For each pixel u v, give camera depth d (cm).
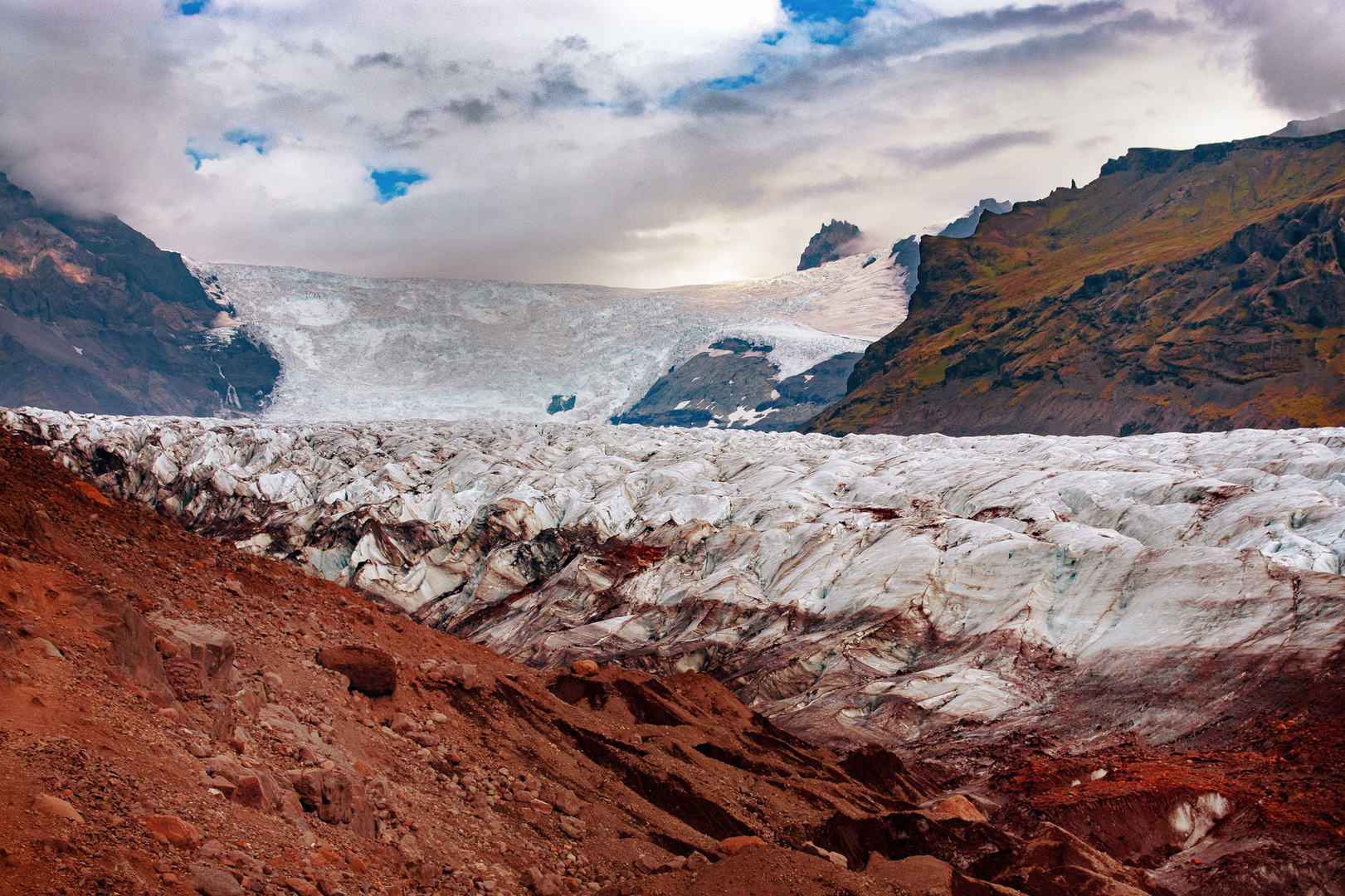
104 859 1305
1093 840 5647
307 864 1617
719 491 17300
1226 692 7744
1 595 1750
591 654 11662
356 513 17000
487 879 2117
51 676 1638
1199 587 9238
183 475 19288
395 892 1792
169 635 2061
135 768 1551
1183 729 7569
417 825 2186
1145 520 11788
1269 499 11019
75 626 1802
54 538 2355
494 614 14625
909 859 2934
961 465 16338
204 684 1991
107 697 1694
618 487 18112
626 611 13250
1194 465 15312
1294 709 7150
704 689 5547
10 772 1373
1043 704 8731
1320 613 8138
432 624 14900
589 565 14525
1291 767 6288
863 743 8312
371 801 2128
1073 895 3631
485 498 18500
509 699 3294
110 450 19875
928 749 8081
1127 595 9875
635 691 4562
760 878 2395
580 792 2917
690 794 3203
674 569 14100
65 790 1397
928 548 11869
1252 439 16962
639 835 2777
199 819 1541
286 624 2812
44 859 1245
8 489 2330
